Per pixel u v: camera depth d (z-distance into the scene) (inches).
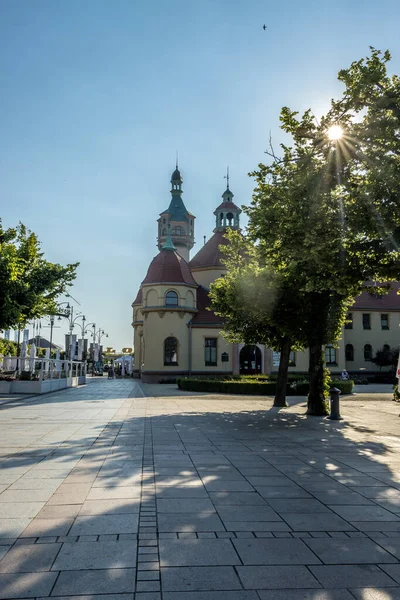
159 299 1887.3
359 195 440.1
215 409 788.0
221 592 144.9
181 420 609.3
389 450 399.2
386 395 1194.6
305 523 208.5
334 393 644.7
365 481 287.0
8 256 959.6
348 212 459.5
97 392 1266.0
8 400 935.0
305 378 1393.9
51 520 206.2
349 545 183.6
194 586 148.3
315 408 697.6
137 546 178.9
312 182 470.9
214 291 857.5
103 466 316.8
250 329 835.4
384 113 450.0
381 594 145.2
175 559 167.9
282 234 485.4
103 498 240.7
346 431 520.4
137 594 142.5
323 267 477.4
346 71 469.7
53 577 152.5
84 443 410.9
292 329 717.3
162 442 424.5
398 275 488.7
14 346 2015.3
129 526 200.2
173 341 1884.8
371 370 2085.4
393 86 452.4
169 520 209.2
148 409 775.7
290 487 270.7
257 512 223.1
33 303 1088.8
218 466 324.8
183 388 1405.0
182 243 3009.4
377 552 177.2
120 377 2824.8
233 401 994.1
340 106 480.4
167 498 243.4
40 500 235.8
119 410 746.8
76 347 2421.3
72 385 1581.0
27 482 271.7
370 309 2117.4
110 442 418.9
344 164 482.6
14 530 193.6
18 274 1012.5
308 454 376.2
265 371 1923.0
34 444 403.2
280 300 716.0
